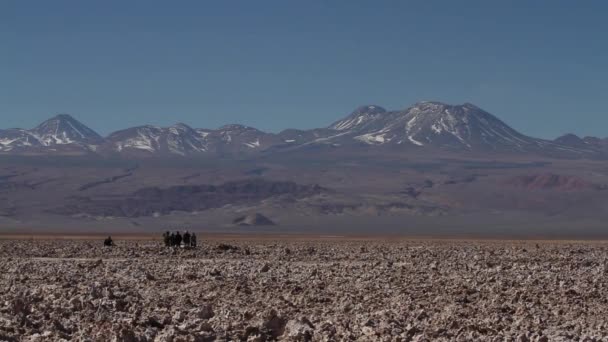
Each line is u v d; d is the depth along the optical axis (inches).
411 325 1315.2
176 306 1544.0
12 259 3046.3
